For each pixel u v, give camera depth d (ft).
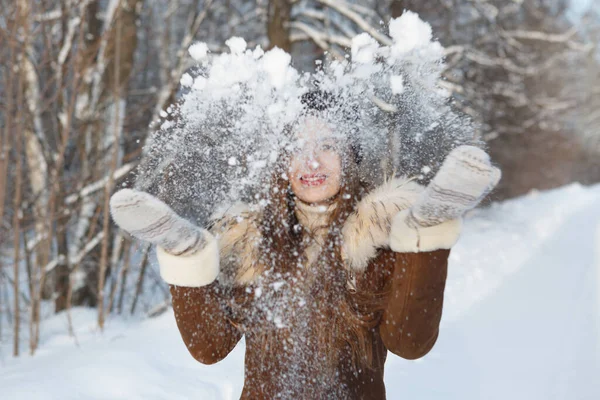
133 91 23.20
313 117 4.72
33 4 16.62
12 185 18.38
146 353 11.02
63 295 21.30
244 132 4.70
